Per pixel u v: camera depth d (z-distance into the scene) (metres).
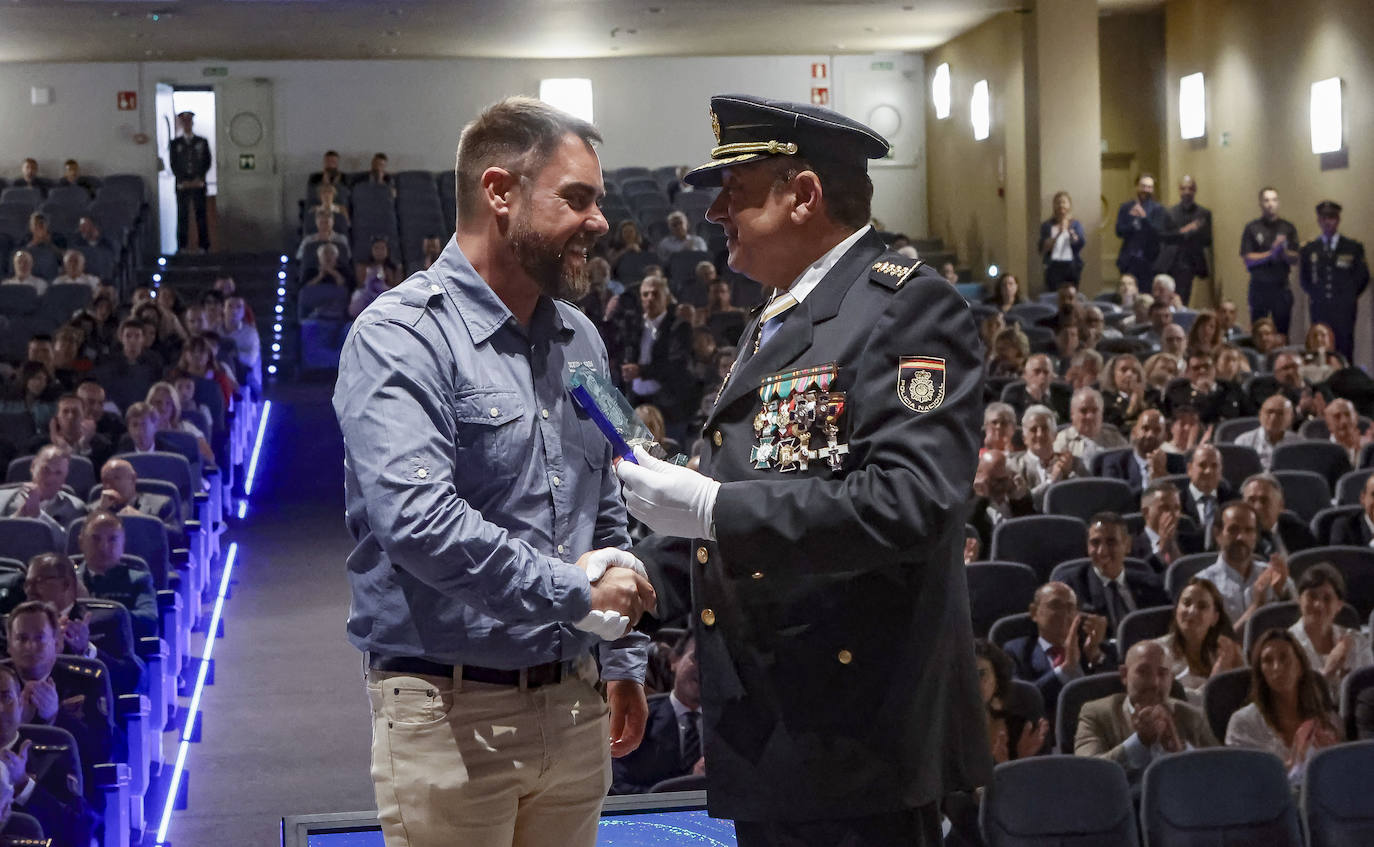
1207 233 14.05
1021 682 4.87
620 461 1.78
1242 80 14.20
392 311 1.91
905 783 1.79
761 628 1.81
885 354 1.73
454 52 16.47
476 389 1.94
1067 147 13.97
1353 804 4.29
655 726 4.77
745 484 1.70
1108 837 4.27
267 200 17.72
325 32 14.55
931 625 1.80
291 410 12.42
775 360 1.81
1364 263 12.00
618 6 13.13
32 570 5.38
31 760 4.59
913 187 17.89
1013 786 4.30
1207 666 5.23
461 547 1.77
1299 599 5.31
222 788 5.62
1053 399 8.64
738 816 1.82
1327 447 7.70
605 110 17.89
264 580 8.42
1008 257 14.77
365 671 2.08
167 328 10.58
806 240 1.83
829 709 1.79
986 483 6.65
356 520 1.98
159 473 7.83
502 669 1.96
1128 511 6.89
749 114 1.82
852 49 16.89
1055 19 13.84
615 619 1.85
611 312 10.16
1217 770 4.37
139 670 5.49
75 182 16.55
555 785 2.04
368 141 17.80
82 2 12.44
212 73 17.47
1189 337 10.05
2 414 8.91
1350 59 12.25
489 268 1.99
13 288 12.86
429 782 1.95
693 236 14.61
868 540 1.65
